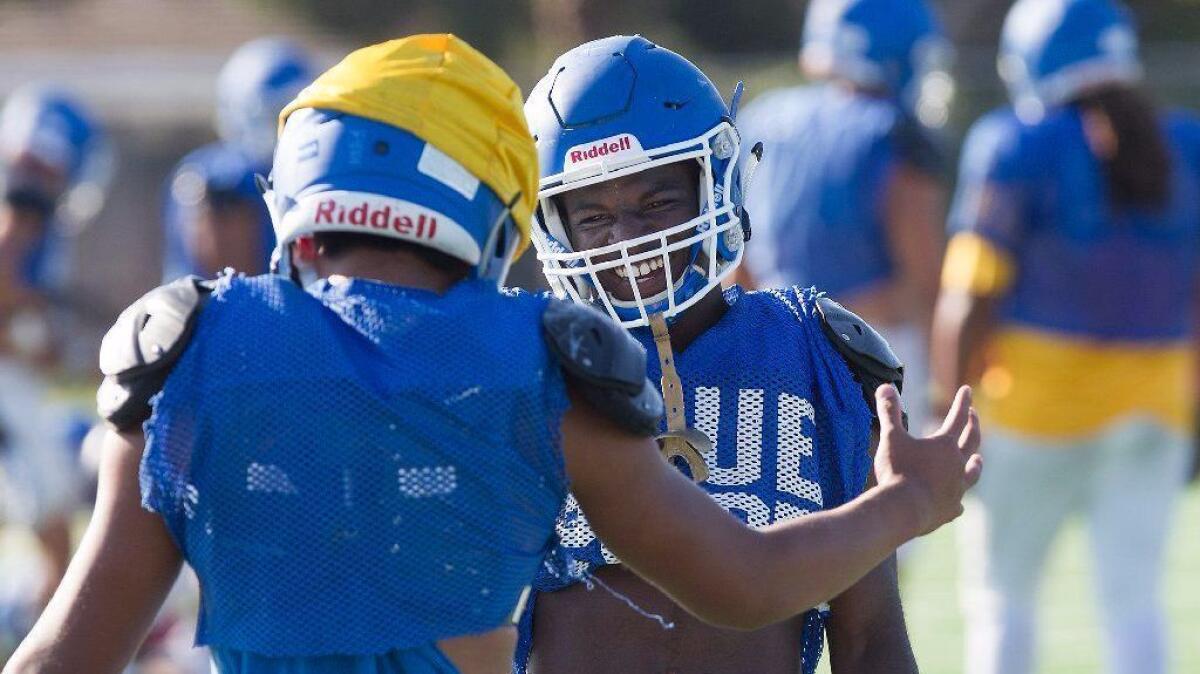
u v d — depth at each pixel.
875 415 10.10
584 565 9.73
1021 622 19.98
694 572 8.36
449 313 8.18
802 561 8.37
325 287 8.30
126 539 8.16
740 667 9.83
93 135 28.28
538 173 8.91
